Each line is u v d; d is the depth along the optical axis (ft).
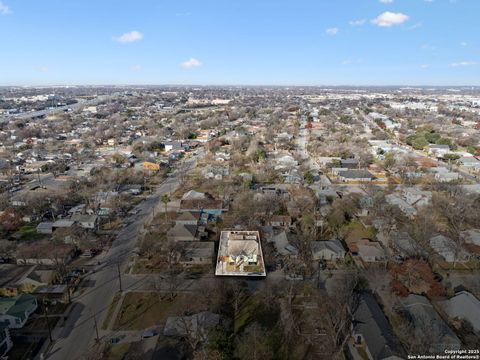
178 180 412.57
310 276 212.64
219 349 143.54
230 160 481.46
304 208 300.61
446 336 154.81
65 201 329.52
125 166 459.73
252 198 318.04
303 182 392.27
